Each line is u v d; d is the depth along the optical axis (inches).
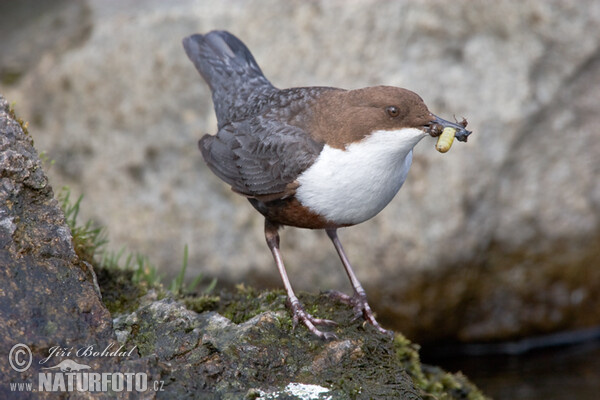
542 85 442.6
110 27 485.4
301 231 448.8
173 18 473.1
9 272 203.2
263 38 456.1
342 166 251.8
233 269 463.2
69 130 486.6
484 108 436.8
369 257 443.8
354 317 257.1
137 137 473.7
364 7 444.5
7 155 219.8
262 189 269.1
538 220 450.6
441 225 438.9
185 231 468.4
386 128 247.6
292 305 248.5
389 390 219.0
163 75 468.8
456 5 439.5
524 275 460.8
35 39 530.3
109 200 479.5
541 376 444.5
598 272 464.8
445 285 450.9
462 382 309.4
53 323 198.5
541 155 444.5
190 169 466.9
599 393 418.6
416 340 464.8
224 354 217.3
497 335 471.5
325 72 447.2
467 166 435.5
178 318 227.5
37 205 219.8
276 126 269.7
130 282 266.5
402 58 441.7
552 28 442.0
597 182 451.2
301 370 222.2
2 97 237.0
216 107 320.5
